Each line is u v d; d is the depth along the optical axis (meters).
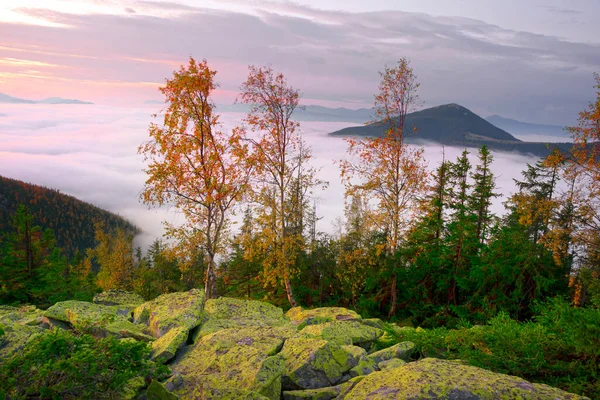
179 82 23.05
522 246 23.52
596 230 22.81
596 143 23.31
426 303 27.25
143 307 16.27
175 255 24.92
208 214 25.16
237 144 24.69
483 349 11.23
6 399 6.49
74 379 6.89
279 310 18.38
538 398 7.03
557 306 10.98
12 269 34.81
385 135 27.19
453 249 26.11
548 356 10.09
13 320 15.41
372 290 31.36
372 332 14.83
